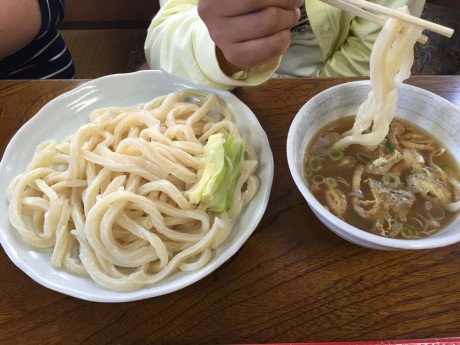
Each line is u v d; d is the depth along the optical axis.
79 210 0.32
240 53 0.33
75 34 0.80
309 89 0.40
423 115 0.33
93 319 0.28
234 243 0.29
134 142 0.33
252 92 0.40
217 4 0.32
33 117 0.36
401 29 0.28
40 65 0.56
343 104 0.33
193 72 0.39
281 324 0.27
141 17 0.80
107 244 0.30
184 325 0.27
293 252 0.31
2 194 0.32
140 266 0.30
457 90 0.39
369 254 0.31
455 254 0.30
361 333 0.27
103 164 0.33
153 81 0.40
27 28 0.50
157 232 0.32
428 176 0.31
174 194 0.32
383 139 0.32
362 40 0.51
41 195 0.34
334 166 0.32
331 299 0.28
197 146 0.35
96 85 0.39
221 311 0.28
